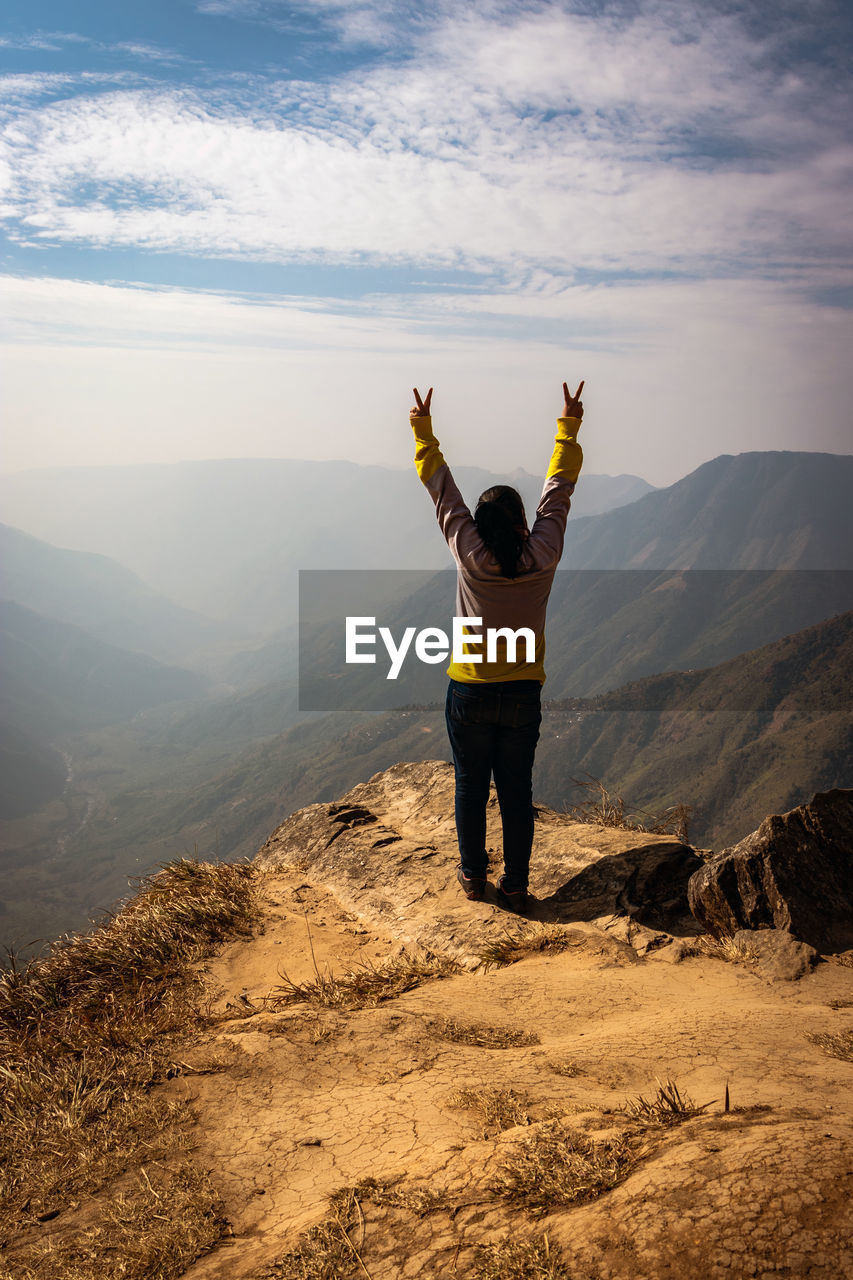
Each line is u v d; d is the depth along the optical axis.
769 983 3.58
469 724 4.59
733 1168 1.52
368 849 5.88
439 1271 1.55
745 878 4.16
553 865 5.32
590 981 3.75
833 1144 1.55
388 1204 1.87
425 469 4.46
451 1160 2.03
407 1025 3.20
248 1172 2.27
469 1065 2.81
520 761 4.64
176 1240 1.97
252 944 4.63
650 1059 2.70
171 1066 2.96
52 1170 2.39
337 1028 3.18
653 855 5.09
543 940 4.36
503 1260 1.50
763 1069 2.49
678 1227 1.40
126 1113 2.66
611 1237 1.45
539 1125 2.13
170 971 4.15
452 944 4.50
